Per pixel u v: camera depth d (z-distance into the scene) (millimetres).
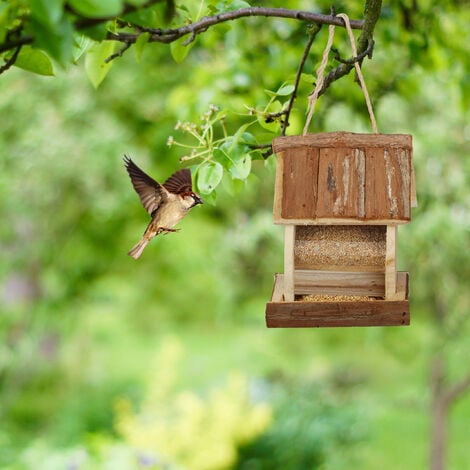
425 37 6727
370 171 3924
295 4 7016
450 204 9945
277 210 3971
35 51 3455
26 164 12477
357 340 19266
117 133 12203
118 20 3996
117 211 13352
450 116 9844
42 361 20375
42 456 10836
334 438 14953
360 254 4145
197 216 14000
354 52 4242
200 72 7289
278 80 6953
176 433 12688
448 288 10773
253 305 15734
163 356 13766
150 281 16953
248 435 13188
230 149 4305
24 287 16766
